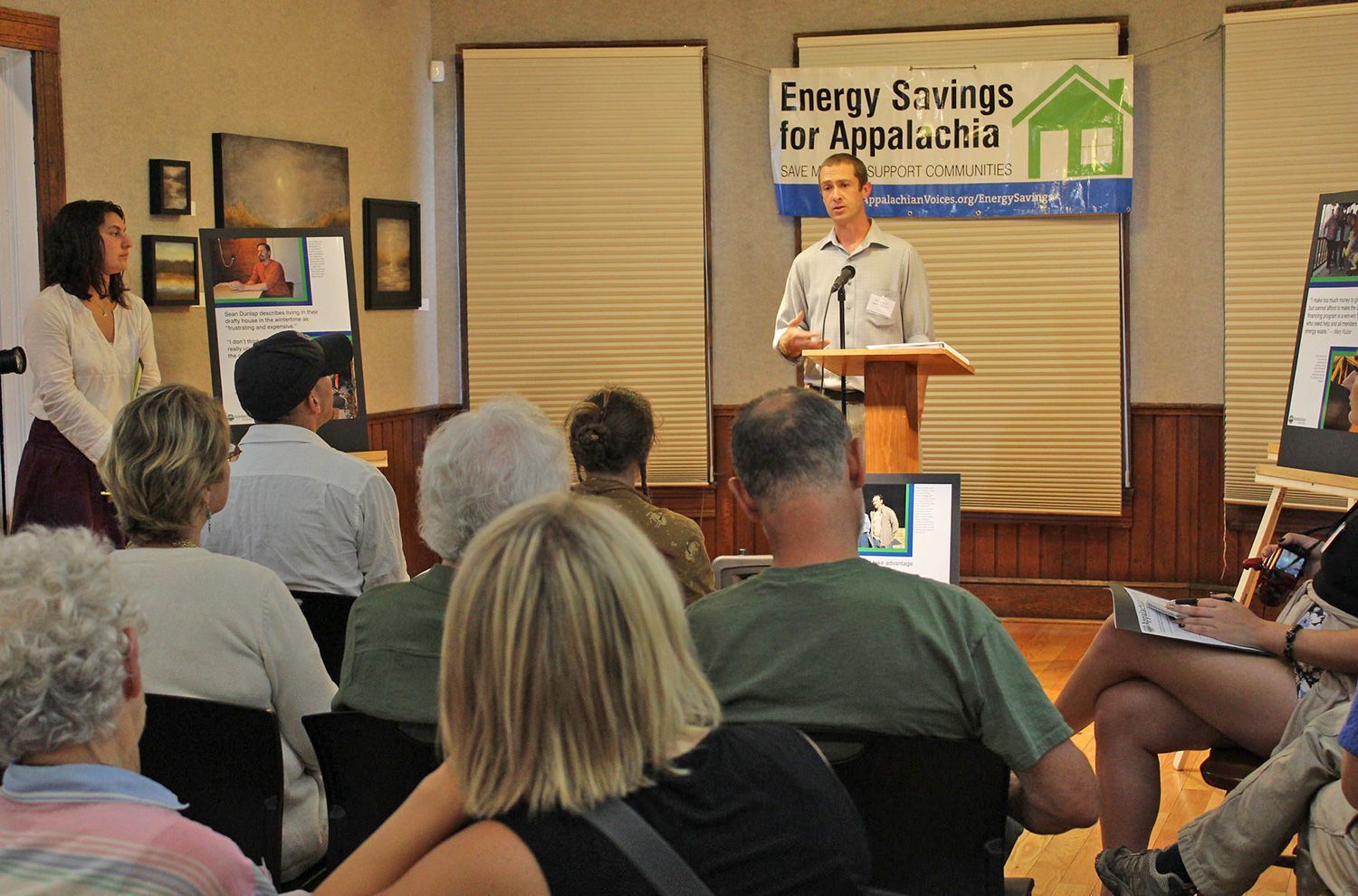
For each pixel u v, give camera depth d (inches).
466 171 262.2
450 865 42.3
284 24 228.2
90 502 176.4
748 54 256.7
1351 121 227.8
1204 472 243.9
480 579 44.2
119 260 176.9
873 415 154.1
